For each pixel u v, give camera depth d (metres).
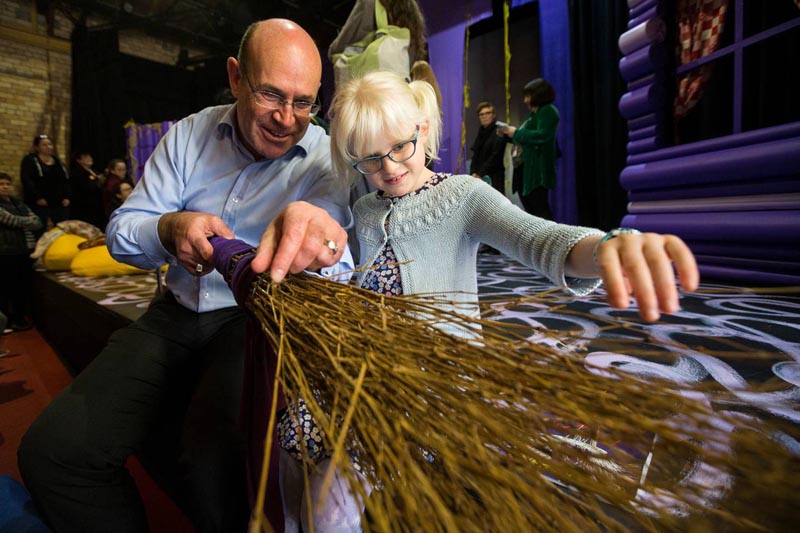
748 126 2.92
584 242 0.65
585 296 0.70
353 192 1.50
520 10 5.44
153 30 7.54
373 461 0.40
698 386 0.37
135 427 0.88
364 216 1.12
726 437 0.31
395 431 0.38
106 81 7.28
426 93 1.00
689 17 3.18
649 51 3.28
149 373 0.95
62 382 2.33
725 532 0.29
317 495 0.75
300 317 0.53
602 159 4.78
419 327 0.50
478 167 4.63
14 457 1.53
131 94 7.61
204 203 1.14
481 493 0.35
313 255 0.64
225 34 7.18
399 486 0.35
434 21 5.74
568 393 0.38
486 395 0.39
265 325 0.57
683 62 3.26
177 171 1.13
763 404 0.35
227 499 0.84
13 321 3.65
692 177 2.95
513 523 0.33
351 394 0.41
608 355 1.28
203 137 1.13
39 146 5.36
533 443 0.38
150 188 1.12
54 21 6.88
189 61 7.90
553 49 5.07
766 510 0.27
